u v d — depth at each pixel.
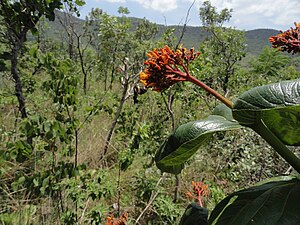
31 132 2.98
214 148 4.82
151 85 1.12
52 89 3.16
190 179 4.23
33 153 3.50
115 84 11.15
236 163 4.42
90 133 5.15
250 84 9.79
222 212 1.08
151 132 4.61
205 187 1.67
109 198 3.88
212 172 4.52
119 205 3.65
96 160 4.57
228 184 4.06
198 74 5.64
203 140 1.13
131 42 10.10
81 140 4.89
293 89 0.88
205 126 1.08
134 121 4.74
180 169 1.32
